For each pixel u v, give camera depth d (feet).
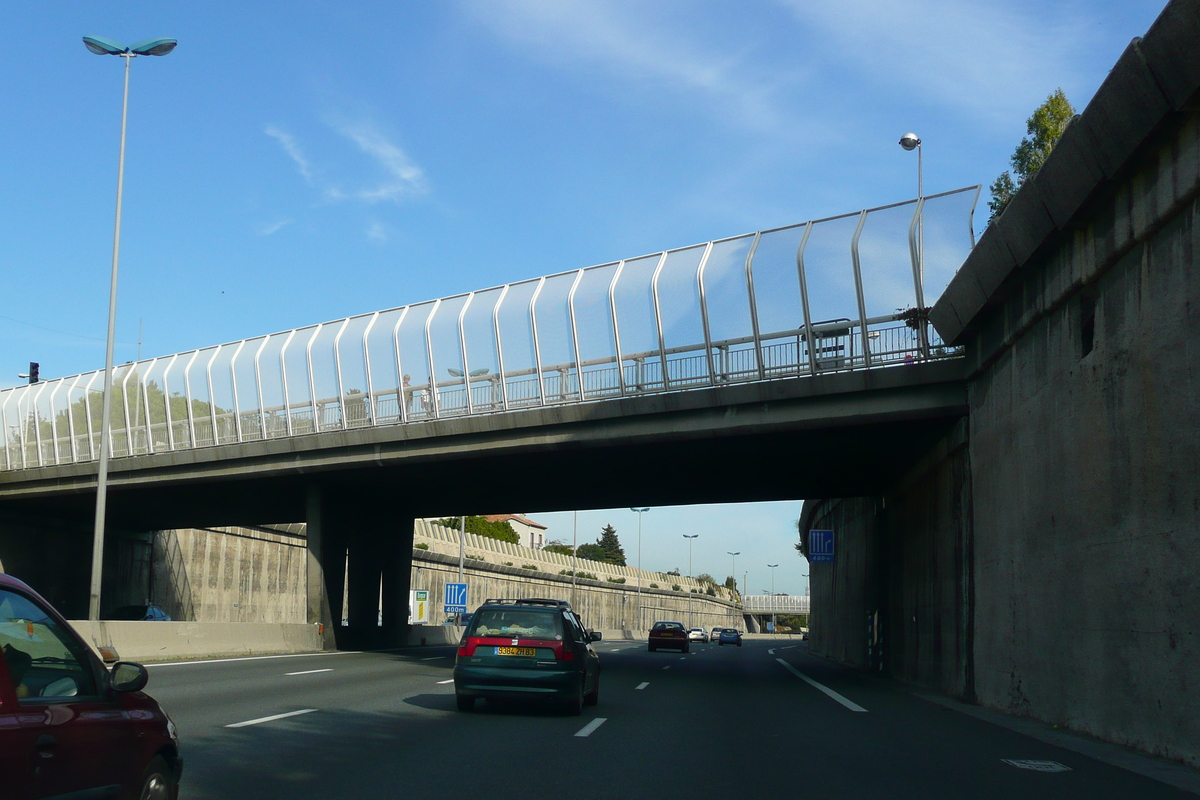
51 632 17.52
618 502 140.56
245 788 27.68
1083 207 47.14
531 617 50.83
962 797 29.81
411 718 46.68
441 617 228.43
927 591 85.10
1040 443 55.16
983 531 66.64
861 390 77.46
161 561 180.96
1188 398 38.42
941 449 80.69
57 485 143.74
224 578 192.75
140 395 133.69
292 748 35.53
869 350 77.51
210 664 82.58
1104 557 45.60
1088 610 47.29
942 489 79.97
